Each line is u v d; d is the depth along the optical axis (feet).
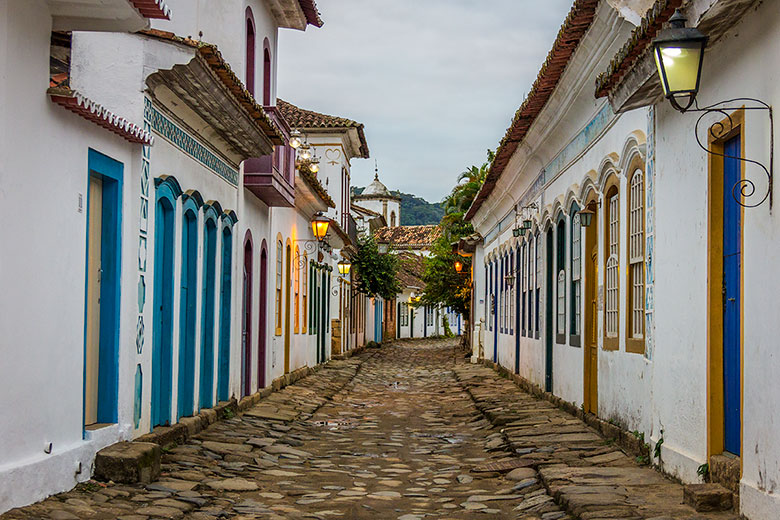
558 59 42.70
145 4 24.43
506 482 33.09
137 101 32.71
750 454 22.06
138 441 31.22
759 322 21.56
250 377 56.75
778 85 20.67
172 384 37.73
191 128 40.24
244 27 50.65
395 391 77.15
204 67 34.81
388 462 38.81
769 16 21.29
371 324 170.09
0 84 21.77
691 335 27.35
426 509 28.76
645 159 33.06
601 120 41.83
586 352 45.29
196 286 41.50
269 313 63.67
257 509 27.81
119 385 30.91
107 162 29.78
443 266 132.98
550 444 38.68
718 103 23.17
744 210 22.63
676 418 28.89
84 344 27.86
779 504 20.03
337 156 117.39
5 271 22.29
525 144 61.00
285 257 71.82
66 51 32.53
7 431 22.44
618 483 28.43
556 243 54.65
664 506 24.58
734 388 24.52
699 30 23.85
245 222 53.88
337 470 36.35
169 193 36.52
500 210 87.35
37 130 24.13
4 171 22.11
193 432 39.96
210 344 45.55
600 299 41.37
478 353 109.60
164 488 28.43
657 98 30.81
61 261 25.91
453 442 45.03
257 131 45.91
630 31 34.30
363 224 170.81
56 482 24.97
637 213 35.22
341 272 113.70
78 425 27.37
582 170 46.68
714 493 23.65
